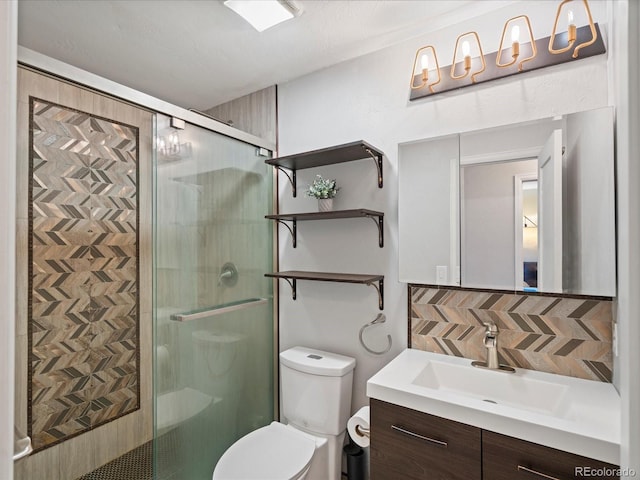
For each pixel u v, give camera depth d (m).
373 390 1.37
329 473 1.83
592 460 0.99
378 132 1.94
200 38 1.83
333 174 2.09
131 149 1.92
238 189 2.08
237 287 2.07
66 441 1.68
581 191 1.33
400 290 1.86
